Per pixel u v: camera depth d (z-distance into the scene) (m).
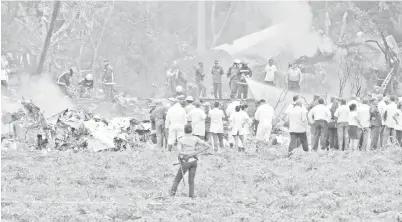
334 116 80.44
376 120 81.12
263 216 50.31
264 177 64.94
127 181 63.84
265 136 81.62
